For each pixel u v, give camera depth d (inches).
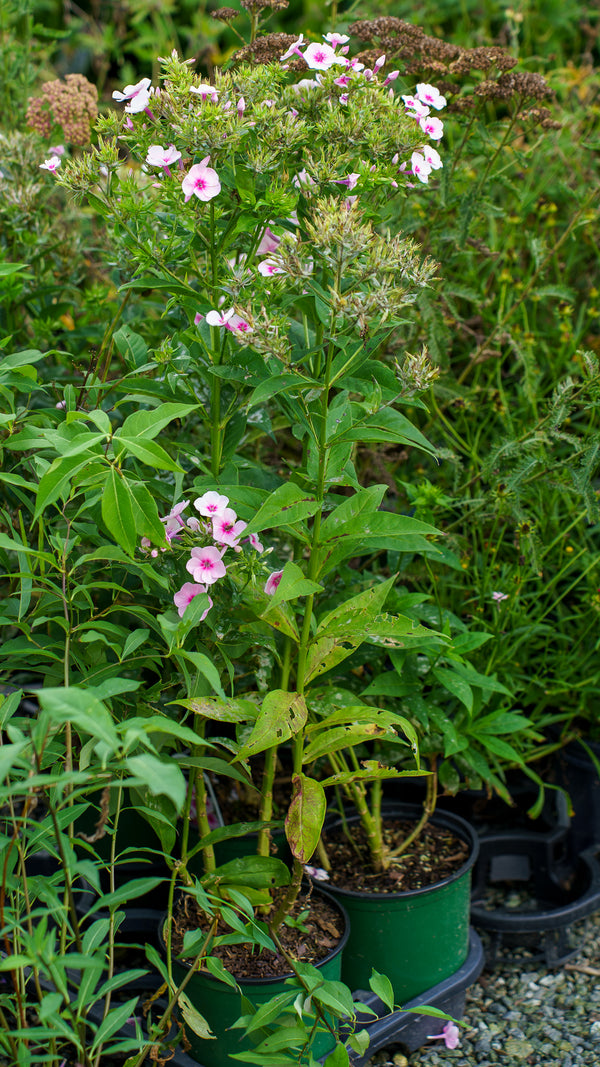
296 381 58.5
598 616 94.8
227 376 64.4
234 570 63.4
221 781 90.4
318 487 62.7
